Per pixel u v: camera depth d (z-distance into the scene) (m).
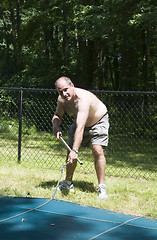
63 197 4.29
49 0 20.73
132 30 17.02
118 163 7.93
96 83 19.66
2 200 3.77
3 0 24.02
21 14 27.09
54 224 3.02
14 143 10.41
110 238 2.73
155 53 19.91
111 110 11.48
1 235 2.71
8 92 13.41
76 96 4.07
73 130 4.48
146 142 11.09
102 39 16.16
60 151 9.41
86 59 20.78
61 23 21.05
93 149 4.38
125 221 3.19
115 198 4.42
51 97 13.78
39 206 3.57
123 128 11.16
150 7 11.38
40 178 5.38
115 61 26.44
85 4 15.22
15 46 23.30
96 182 5.34
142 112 13.09
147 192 4.82
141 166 7.65
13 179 5.19
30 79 20.25
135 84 20.20
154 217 3.74
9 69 23.94
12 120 12.64
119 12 12.40
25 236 2.70
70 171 4.58
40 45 25.48
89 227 2.98
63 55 21.25
